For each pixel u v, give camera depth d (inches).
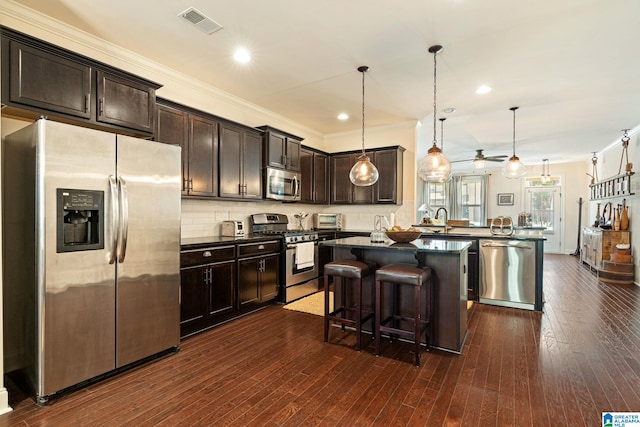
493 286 162.7
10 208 87.0
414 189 209.3
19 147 84.3
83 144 83.7
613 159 267.4
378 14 95.8
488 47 114.9
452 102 172.6
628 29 102.6
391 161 204.8
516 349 108.9
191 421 71.7
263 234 172.2
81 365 83.8
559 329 127.7
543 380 88.4
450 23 100.3
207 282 126.0
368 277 125.5
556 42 111.3
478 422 71.0
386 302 121.5
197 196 136.5
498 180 398.3
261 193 170.9
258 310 152.9
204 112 139.1
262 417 73.1
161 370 94.5
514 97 164.2
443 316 109.9
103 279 87.9
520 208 386.6
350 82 146.7
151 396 81.3
